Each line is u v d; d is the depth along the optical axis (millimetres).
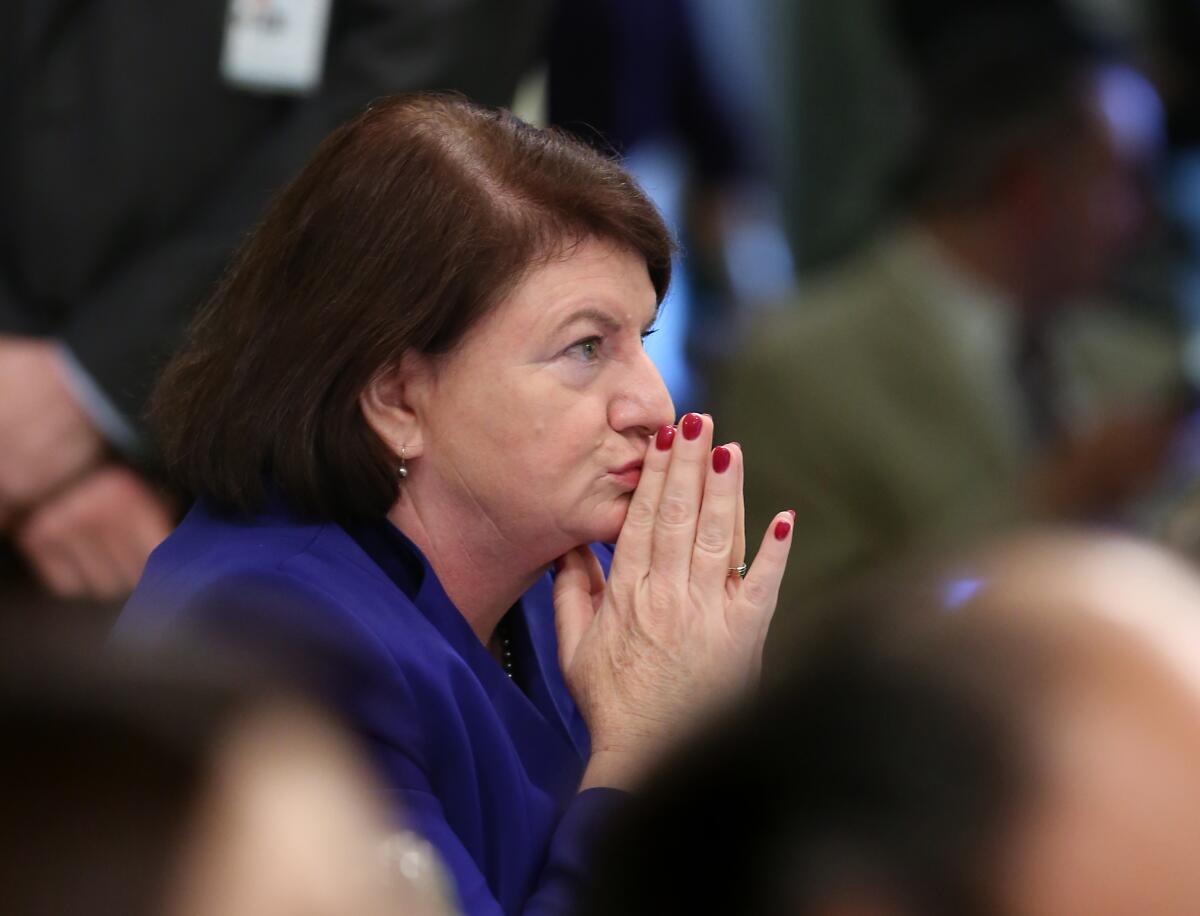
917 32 16234
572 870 5973
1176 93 19234
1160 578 3303
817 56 16641
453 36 10625
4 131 10367
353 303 6379
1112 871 2822
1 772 2672
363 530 6621
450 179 6371
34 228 10352
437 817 5988
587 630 6762
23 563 10016
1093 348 14734
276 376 6473
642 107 16219
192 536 6641
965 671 2965
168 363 7090
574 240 6438
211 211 10266
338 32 10570
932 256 13953
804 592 13141
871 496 13352
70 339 10016
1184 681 2977
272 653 5570
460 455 6535
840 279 14133
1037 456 14094
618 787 6258
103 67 10344
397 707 6027
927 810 2857
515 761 6453
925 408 13523
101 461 10008
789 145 16812
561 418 6477
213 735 2734
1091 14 18109
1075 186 13914
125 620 6422
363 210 6391
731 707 3066
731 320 15938
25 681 2777
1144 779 2863
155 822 2633
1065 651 3008
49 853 2607
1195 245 17750
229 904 2576
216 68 10398
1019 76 14109
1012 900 2828
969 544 4387
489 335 6426
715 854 2949
